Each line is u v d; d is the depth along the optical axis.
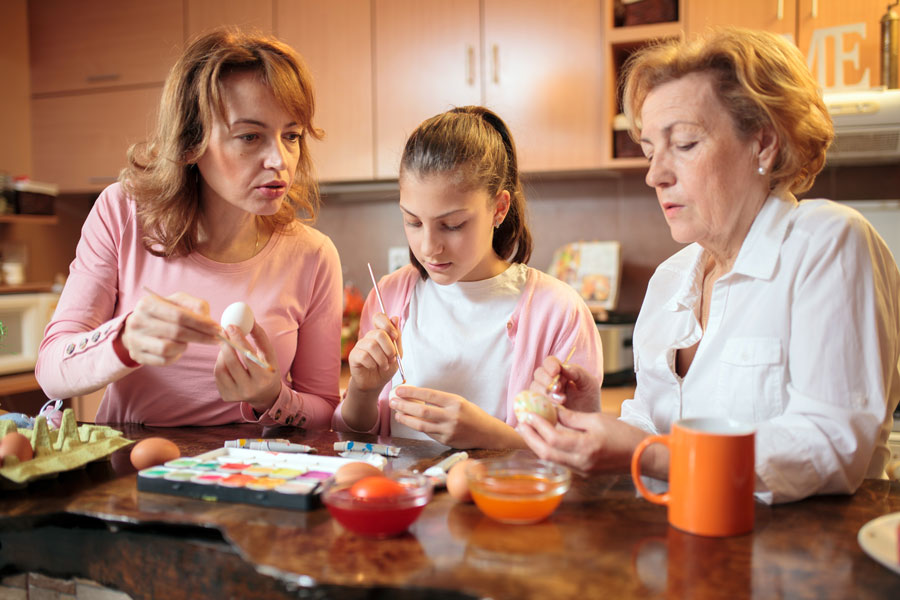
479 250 1.20
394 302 1.42
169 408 1.35
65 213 3.46
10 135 3.17
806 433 0.87
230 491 0.86
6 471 0.89
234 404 1.35
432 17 2.72
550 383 1.04
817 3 2.27
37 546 0.87
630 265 2.88
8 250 3.13
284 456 0.98
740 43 0.95
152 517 0.81
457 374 1.33
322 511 0.83
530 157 2.63
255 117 1.17
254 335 1.22
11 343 2.69
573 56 2.56
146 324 1.00
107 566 0.84
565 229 2.96
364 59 2.81
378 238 3.20
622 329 2.35
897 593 0.64
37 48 3.24
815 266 0.93
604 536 0.77
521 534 0.77
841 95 2.15
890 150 2.24
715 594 0.64
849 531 0.78
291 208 1.44
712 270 1.14
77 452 0.97
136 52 3.08
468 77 2.69
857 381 0.89
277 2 2.90
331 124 2.86
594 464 0.88
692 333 1.12
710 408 1.06
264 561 0.70
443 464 0.97
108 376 1.10
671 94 0.97
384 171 2.80
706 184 0.97
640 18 2.47
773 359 0.97
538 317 1.32
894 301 0.96
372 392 1.27
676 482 0.79
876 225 2.38
